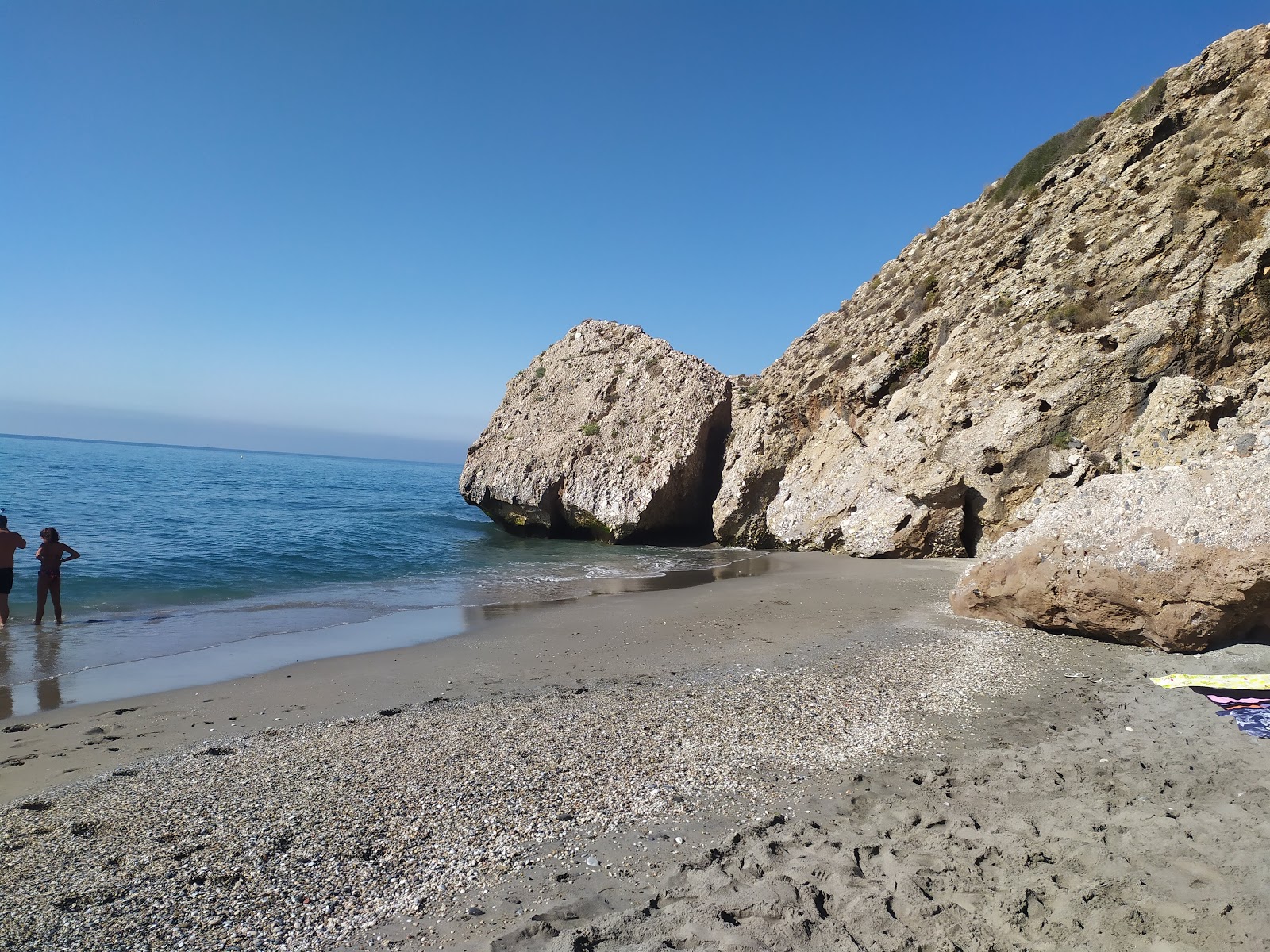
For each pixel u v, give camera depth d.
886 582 16.89
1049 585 10.95
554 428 31.66
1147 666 9.13
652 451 28.59
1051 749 6.50
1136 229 18.89
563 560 22.86
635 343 33.34
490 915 4.07
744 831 5.02
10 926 3.87
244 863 4.58
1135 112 21.89
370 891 4.30
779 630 12.12
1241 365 15.92
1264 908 3.73
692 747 6.69
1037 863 4.44
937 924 3.86
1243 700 7.57
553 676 9.48
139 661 10.28
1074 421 17.28
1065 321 18.62
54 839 4.92
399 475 124.25
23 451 104.38
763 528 26.36
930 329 23.05
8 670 9.73
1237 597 8.82
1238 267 16.41
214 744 7.00
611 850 4.83
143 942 3.77
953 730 7.13
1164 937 3.60
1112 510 10.65
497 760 6.36
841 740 6.86
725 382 30.69
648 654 10.58
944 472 19.59
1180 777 5.72
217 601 14.90
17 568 16.84
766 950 3.65
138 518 28.12
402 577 18.80
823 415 26.05
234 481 61.12
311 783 5.88
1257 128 18.09
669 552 25.31
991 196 27.73
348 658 10.52
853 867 4.49
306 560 20.36
